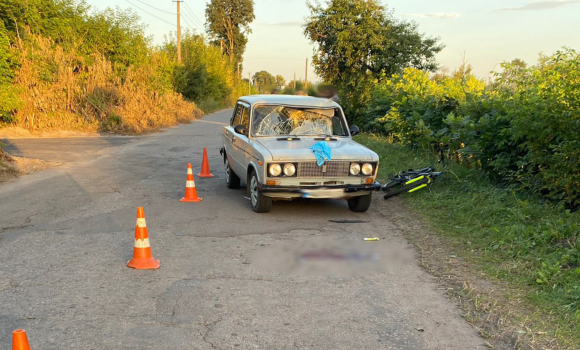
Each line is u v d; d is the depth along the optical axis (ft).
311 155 23.43
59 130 65.72
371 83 63.36
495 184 27.89
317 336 12.57
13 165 37.88
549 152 22.67
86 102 70.44
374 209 26.25
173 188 31.32
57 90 68.54
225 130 33.27
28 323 13.02
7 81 60.80
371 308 14.28
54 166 39.11
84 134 64.75
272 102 27.81
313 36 68.54
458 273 17.01
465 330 12.99
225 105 193.06
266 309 14.10
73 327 12.84
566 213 21.07
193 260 18.10
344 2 65.57
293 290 15.51
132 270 17.01
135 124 70.74
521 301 14.62
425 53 66.95
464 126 30.12
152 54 102.94
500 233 20.21
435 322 13.43
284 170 23.13
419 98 41.19
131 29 90.38
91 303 14.32
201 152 49.29
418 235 21.43
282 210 25.88
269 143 25.17
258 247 19.70
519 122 22.12
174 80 135.03
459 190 27.78
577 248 17.54
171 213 24.95
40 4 71.67
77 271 16.84
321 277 16.63
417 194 27.96
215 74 170.50
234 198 28.63
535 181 24.16
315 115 27.84
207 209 25.88
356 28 64.69
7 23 67.56
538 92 22.86
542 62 25.73
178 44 138.51
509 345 12.20
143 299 14.65
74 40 77.10
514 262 17.51
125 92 75.87
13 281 15.87
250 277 16.55
